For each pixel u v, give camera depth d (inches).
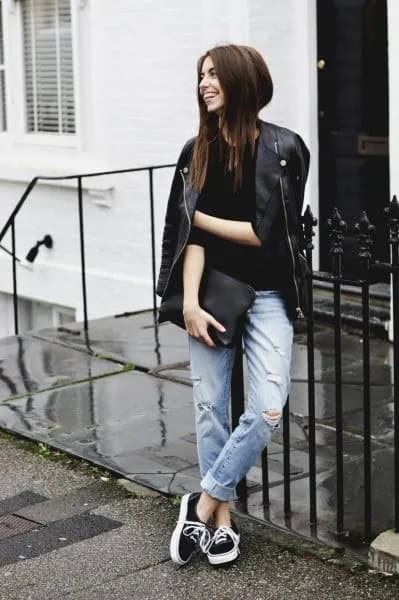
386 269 178.5
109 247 384.8
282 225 173.3
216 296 176.2
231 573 180.5
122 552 189.6
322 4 329.1
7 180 422.0
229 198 174.4
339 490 188.2
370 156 326.0
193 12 344.8
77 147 395.2
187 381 273.1
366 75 324.2
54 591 177.6
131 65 367.6
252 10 326.6
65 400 262.5
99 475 221.3
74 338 312.5
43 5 405.4
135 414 252.1
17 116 420.2
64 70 401.4
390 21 278.1
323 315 311.6
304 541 188.1
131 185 373.1
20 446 237.8
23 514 205.6
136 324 326.0
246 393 252.5
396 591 172.2
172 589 176.6
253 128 173.2
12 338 315.3
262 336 176.9
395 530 182.7
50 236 407.2
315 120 333.1
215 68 171.8
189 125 352.5
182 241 175.2
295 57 332.2
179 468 221.3
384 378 269.3
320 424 241.8
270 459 222.7
